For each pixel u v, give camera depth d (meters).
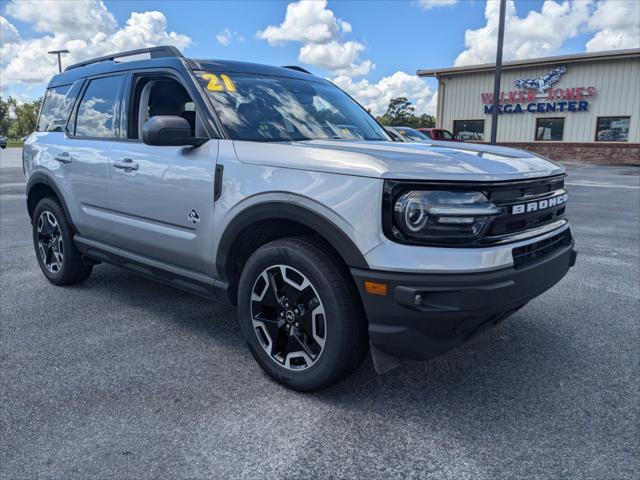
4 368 3.05
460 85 27.58
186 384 2.88
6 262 5.50
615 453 2.27
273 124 3.23
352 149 2.66
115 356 3.22
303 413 2.58
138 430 2.43
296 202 2.55
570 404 2.67
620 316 3.95
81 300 4.27
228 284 3.04
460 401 2.70
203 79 3.28
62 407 2.63
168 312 4.01
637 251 6.17
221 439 2.37
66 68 4.79
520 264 2.49
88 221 4.02
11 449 2.29
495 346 3.39
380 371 2.50
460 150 2.88
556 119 25.20
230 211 2.85
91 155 3.86
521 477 2.12
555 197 2.83
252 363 3.14
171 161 3.19
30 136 4.80
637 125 23.09
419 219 2.29
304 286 2.63
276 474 2.14
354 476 2.13
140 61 3.72
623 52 22.56
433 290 2.26
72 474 2.13
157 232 3.37
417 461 2.22
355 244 2.38
